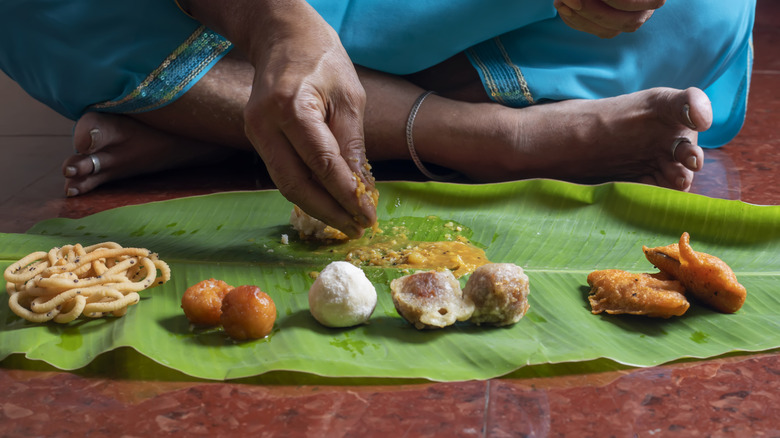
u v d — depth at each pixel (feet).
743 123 5.35
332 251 3.81
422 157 4.52
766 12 9.81
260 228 3.99
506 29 4.42
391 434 3.00
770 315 3.41
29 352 3.24
